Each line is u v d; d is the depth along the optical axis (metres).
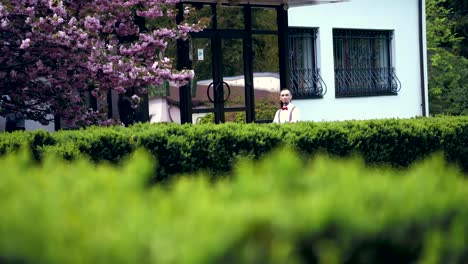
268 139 17.42
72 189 6.34
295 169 6.54
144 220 5.10
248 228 5.12
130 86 23.62
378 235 5.66
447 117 22.53
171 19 26.16
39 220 5.16
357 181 6.36
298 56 37.06
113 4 23.47
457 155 21.67
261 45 33.56
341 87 38.94
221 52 32.22
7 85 23.31
